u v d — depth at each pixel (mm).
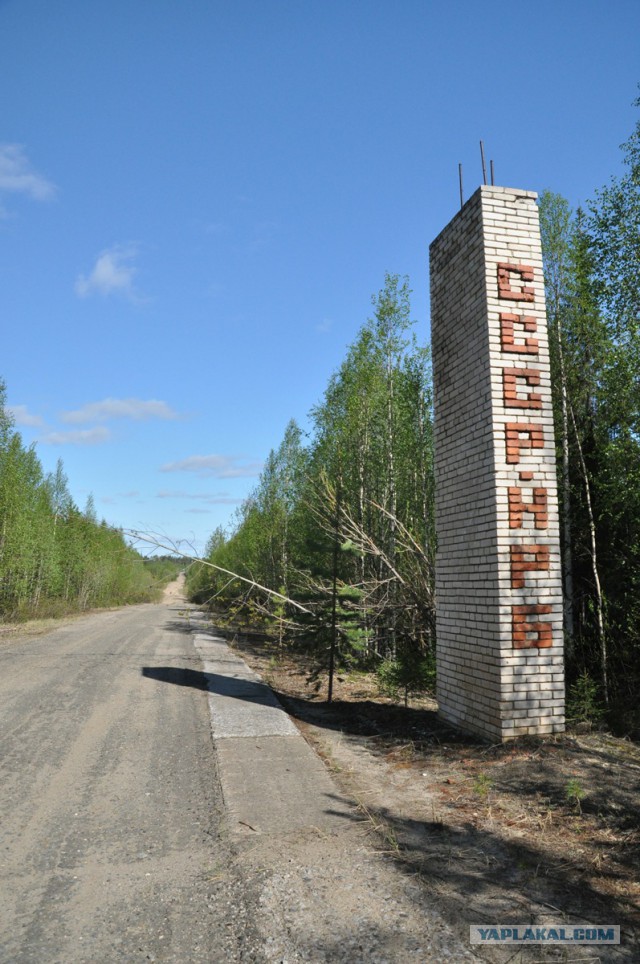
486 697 6148
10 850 3998
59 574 32688
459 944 2867
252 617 16578
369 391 16266
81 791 5117
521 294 6500
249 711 8016
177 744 6539
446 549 7121
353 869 3627
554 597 6121
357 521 15008
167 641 17156
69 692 9234
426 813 4523
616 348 8844
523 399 6340
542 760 5371
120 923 3121
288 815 4496
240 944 2916
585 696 6695
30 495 29641
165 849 4008
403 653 9703
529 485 6215
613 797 4570
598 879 3443
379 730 7148
